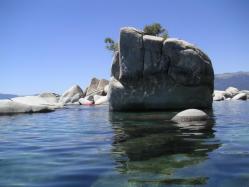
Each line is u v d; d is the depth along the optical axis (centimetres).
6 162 612
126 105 1777
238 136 852
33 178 506
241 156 611
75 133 1005
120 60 1778
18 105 1856
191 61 1702
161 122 1190
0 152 714
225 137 838
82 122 1322
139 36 1756
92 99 3181
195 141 784
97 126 1159
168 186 445
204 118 1242
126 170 532
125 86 1777
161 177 484
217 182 457
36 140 882
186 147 709
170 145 737
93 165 577
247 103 2441
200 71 1709
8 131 1088
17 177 513
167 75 1738
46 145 795
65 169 555
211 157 607
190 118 1226
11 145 806
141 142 787
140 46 1747
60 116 1648
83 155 664
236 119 1270
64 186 467
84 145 778
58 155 671
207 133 909
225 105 2198
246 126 1056
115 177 495
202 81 1730
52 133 1023
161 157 617
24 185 473
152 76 1745
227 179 470
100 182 476
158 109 1758
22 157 657
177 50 1712
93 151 701
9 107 1812
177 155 630
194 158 602
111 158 626
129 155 645
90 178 500
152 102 1742
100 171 534
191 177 481
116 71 1828
